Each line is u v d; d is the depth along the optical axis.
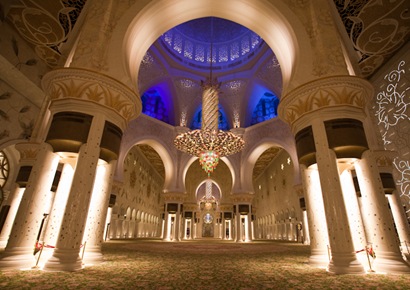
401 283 2.28
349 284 2.25
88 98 3.31
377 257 2.94
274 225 16.89
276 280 2.40
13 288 1.93
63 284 2.10
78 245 2.87
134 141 11.13
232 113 13.49
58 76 3.35
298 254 4.89
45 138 3.21
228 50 14.14
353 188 3.62
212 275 2.63
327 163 3.21
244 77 13.22
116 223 12.48
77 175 3.04
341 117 3.34
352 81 3.39
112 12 4.14
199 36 14.32
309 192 3.70
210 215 23.84
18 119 7.90
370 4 5.75
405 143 7.04
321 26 4.06
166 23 4.83
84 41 3.77
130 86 3.74
